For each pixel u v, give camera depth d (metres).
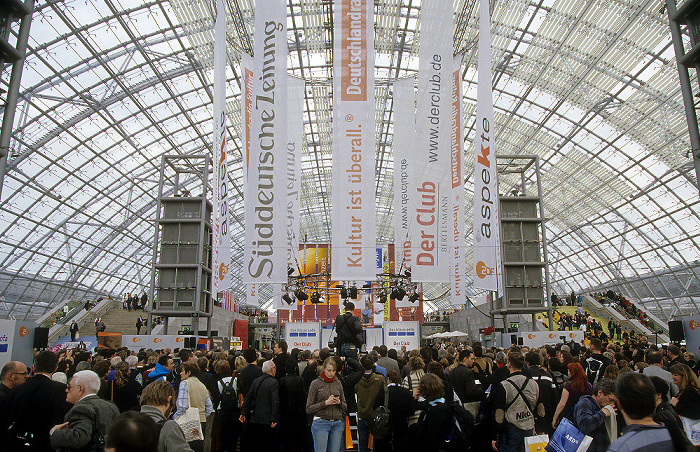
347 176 13.34
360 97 13.46
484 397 7.77
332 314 40.19
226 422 8.77
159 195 27.06
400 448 6.66
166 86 35.19
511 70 33.50
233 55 29.75
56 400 5.11
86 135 36.09
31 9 7.55
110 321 37.94
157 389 4.66
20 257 39.66
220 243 17.53
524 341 22.02
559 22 27.80
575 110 34.88
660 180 36.03
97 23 28.98
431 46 15.47
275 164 13.63
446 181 15.27
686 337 14.91
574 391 6.46
